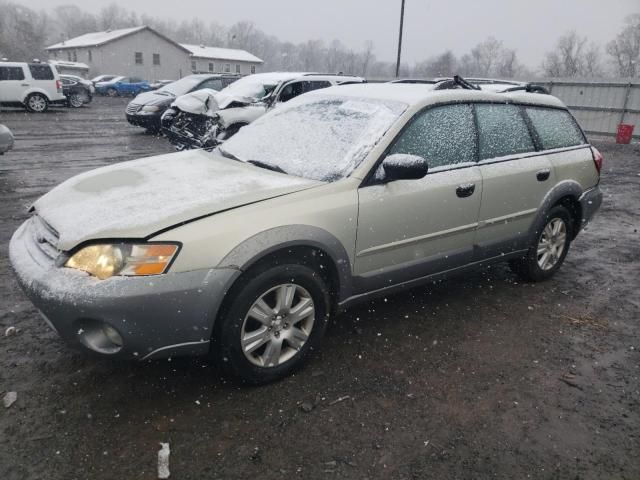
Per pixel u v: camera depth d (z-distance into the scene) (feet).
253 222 9.09
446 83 13.28
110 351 8.41
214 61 218.59
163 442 8.24
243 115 31.83
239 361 9.23
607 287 15.35
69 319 8.18
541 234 14.64
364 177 10.50
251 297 9.06
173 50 192.03
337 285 10.43
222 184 10.22
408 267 11.51
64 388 9.46
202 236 8.59
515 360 11.10
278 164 11.44
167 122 34.12
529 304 13.91
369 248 10.69
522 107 14.12
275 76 38.37
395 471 7.88
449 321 12.72
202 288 8.46
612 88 60.13
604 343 12.00
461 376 10.39
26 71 64.54
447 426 8.91
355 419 8.96
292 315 9.77
